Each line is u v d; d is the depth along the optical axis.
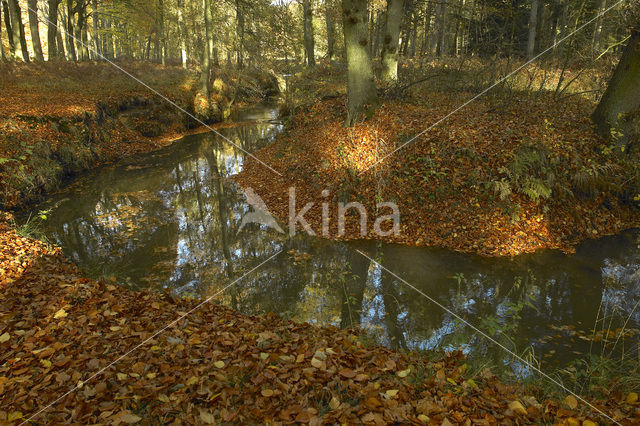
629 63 9.38
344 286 6.68
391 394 3.22
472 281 6.76
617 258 7.39
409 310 5.95
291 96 21.38
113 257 7.60
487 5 16.84
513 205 8.38
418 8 24.05
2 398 2.98
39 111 13.38
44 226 8.98
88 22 39.97
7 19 25.08
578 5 19.61
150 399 3.12
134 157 15.48
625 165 9.20
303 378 3.44
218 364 3.56
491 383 3.75
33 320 4.17
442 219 8.55
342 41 32.97
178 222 9.44
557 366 4.61
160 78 23.86
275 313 5.82
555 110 11.31
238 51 25.53
